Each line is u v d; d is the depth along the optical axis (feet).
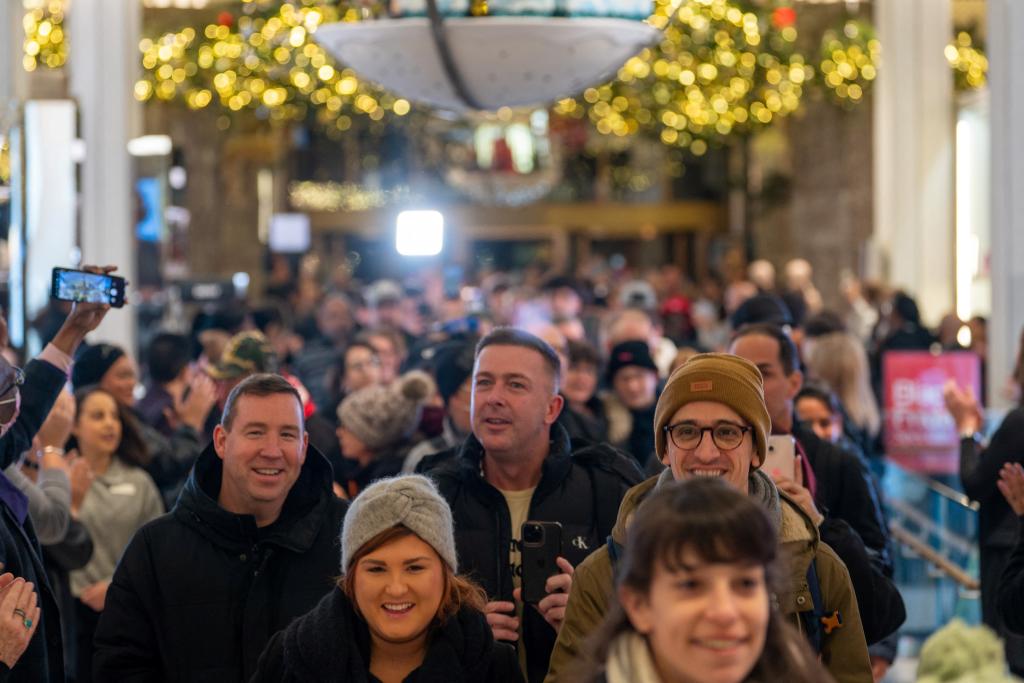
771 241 104.63
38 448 22.62
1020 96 40.04
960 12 65.31
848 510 20.72
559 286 46.93
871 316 61.72
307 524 17.85
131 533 25.86
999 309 40.93
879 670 22.59
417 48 26.32
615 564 14.87
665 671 11.03
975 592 28.17
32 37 53.26
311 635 14.70
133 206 53.01
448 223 129.49
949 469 38.22
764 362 20.77
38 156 42.52
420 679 14.65
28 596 16.07
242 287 58.44
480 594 15.98
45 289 42.47
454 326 39.78
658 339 46.44
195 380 29.35
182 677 17.56
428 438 27.58
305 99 62.95
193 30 60.08
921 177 61.00
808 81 66.44
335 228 127.95
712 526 10.62
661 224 129.59
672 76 63.57
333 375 38.19
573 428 28.19
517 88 26.86
